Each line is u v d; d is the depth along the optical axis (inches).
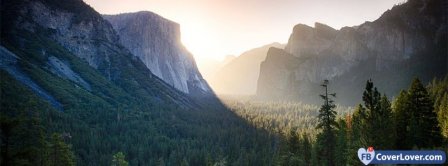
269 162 4247.0
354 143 1989.4
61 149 2260.1
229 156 5182.1
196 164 4977.9
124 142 5600.4
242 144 5964.6
